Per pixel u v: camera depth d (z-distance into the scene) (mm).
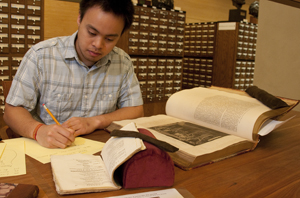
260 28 2055
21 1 2305
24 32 2371
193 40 4398
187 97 1177
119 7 936
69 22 2613
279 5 1894
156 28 3072
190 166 730
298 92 1833
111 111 1369
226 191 618
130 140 646
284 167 772
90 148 863
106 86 1312
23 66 1165
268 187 647
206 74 4266
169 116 1198
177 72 3426
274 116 928
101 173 659
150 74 3186
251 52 4039
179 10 3240
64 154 806
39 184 613
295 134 1115
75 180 609
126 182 598
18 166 703
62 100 1230
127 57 1398
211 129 990
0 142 894
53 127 895
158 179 614
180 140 850
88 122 1057
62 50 1213
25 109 1115
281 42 1916
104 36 994
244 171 730
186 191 603
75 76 1232
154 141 626
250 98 1153
